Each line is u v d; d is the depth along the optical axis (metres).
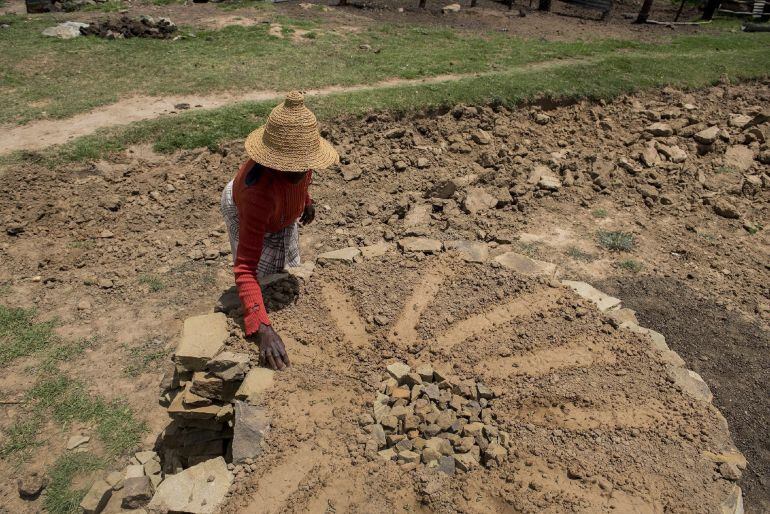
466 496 3.47
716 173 9.01
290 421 3.81
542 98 10.05
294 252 4.79
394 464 3.65
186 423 4.13
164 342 5.45
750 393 5.12
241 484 3.53
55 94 9.82
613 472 3.67
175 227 7.12
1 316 5.59
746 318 5.96
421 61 11.93
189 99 9.70
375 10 17.31
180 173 7.91
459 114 9.47
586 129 9.73
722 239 7.42
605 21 17.98
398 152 8.72
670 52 13.80
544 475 3.63
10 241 6.62
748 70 12.38
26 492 4.19
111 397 4.92
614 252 6.77
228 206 4.46
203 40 13.10
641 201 7.98
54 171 7.61
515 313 5.04
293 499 3.41
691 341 5.59
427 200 7.59
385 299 5.01
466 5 19.16
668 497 3.55
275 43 12.89
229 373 3.99
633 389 4.36
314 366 4.23
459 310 4.99
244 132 8.55
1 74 10.62
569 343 4.75
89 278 6.13
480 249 6.11
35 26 13.77
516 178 8.05
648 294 6.14
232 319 4.41
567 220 7.33
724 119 10.53
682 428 4.08
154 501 3.44
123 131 8.38
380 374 4.34
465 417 4.04
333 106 9.14
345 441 3.76
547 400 4.20
